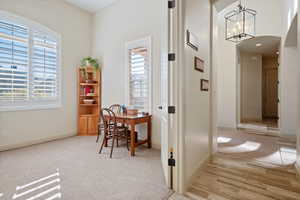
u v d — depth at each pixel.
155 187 1.95
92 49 4.84
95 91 4.65
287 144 3.62
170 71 1.92
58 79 4.13
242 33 3.70
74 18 4.43
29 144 3.59
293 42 4.09
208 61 2.71
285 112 4.31
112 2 4.23
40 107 3.76
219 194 1.81
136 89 3.82
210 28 2.78
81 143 3.75
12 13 3.26
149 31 3.57
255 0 4.84
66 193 1.82
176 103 1.87
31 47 3.59
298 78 2.20
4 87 3.23
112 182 2.06
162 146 2.43
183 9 1.83
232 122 5.48
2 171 2.34
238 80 5.92
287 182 2.05
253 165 2.55
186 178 1.91
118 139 3.57
